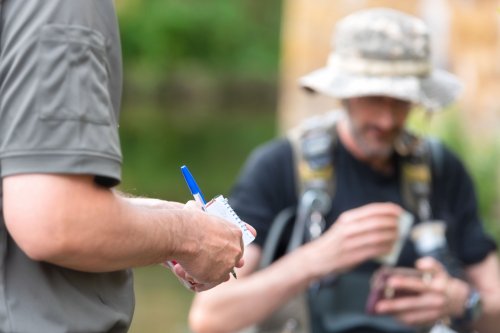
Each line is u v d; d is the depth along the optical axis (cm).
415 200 689
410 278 654
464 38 1316
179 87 6031
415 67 682
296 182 679
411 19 692
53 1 374
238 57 6138
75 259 371
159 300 1489
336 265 649
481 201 1245
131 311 415
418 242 680
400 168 691
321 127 691
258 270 674
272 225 677
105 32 389
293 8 1370
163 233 388
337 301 659
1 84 374
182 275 428
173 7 5903
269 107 6122
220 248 407
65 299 386
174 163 3312
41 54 369
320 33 1315
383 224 646
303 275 653
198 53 6041
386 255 652
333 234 653
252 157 723
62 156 366
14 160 366
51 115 367
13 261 382
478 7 1315
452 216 712
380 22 682
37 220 362
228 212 431
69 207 365
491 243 725
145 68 5988
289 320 661
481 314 695
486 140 1307
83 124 370
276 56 6147
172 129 4625
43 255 366
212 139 4222
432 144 708
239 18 6056
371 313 649
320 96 1309
